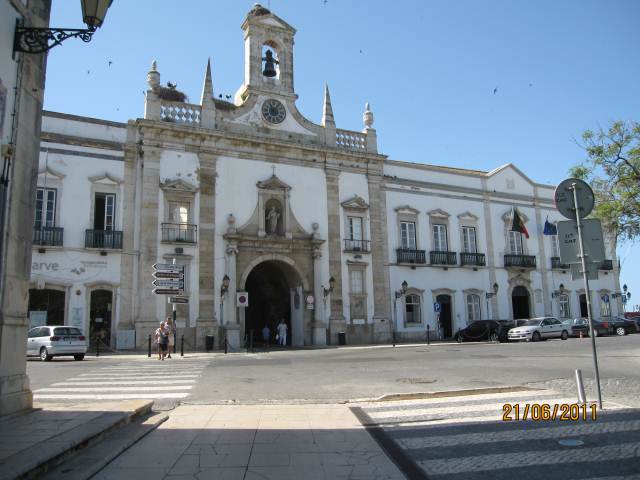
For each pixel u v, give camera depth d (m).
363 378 13.09
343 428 7.29
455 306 34.91
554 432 6.75
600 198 19.45
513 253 37.97
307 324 30.00
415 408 8.68
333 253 31.11
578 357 17.08
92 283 24.88
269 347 29.00
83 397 10.47
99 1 6.78
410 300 33.59
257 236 28.73
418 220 34.56
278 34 32.06
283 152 30.55
